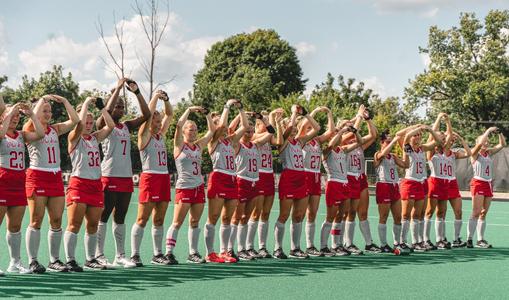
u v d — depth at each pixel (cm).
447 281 936
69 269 954
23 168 920
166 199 1053
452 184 1430
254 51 6575
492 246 1473
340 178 1246
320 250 1251
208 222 1116
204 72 6781
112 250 1256
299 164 1188
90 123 976
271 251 1298
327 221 1244
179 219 1075
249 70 6028
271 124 1209
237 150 1154
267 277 939
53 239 952
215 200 1108
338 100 6188
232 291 823
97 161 973
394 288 870
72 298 752
